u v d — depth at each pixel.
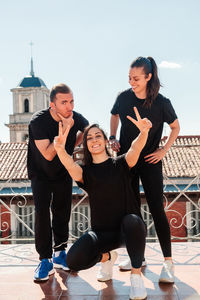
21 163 18.12
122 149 3.29
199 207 4.46
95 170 2.75
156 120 3.07
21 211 17.22
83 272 3.30
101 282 3.03
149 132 3.05
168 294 2.74
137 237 2.54
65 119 2.93
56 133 3.12
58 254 3.47
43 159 3.08
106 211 2.74
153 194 3.03
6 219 17.23
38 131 3.01
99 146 2.78
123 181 2.74
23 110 50.78
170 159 17.94
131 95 3.15
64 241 3.50
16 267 3.50
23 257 3.86
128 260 3.36
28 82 51.59
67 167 2.70
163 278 2.95
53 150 2.92
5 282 3.07
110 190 2.71
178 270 3.30
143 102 3.07
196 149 18.67
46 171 3.15
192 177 15.99
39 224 3.11
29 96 50.56
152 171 3.05
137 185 3.23
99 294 2.77
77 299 2.68
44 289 2.89
